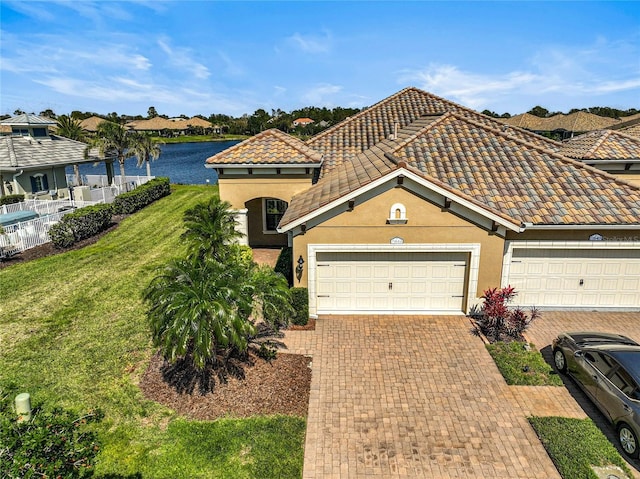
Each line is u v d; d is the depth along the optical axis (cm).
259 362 1170
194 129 14325
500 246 1380
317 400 1040
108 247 2209
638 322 1398
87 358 1206
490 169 1542
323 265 1437
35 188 2981
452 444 906
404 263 1427
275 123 12950
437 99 2544
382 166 1442
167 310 951
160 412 991
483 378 1127
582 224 1325
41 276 1806
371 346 1275
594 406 1018
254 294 1104
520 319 1282
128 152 3666
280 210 2231
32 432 562
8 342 1289
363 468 847
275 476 824
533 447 900
